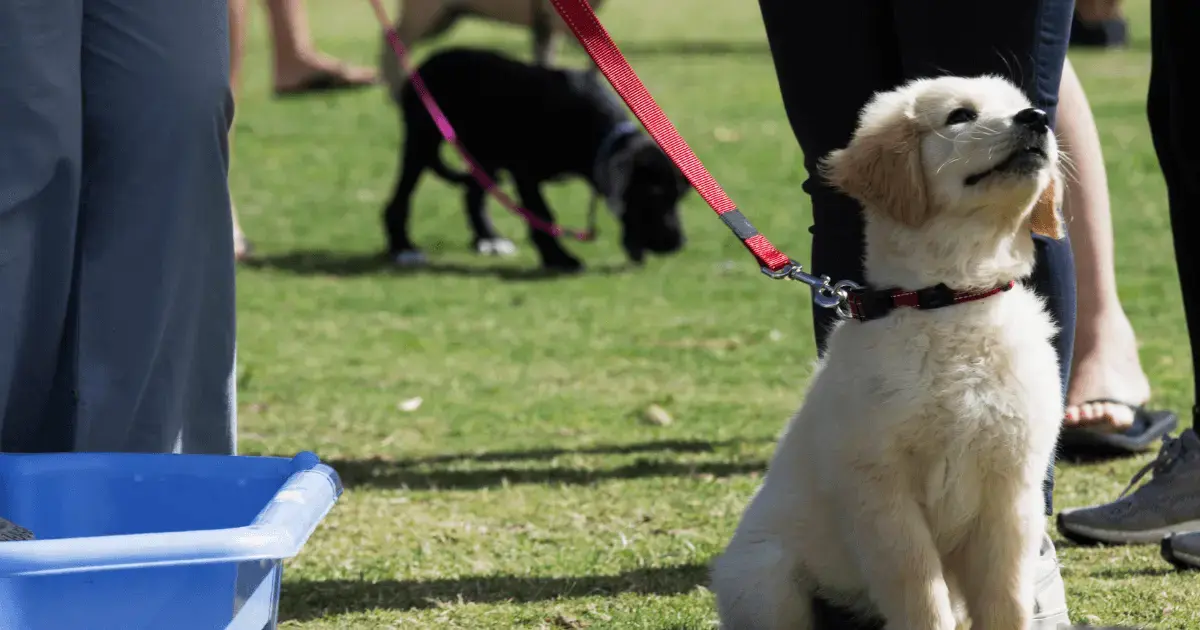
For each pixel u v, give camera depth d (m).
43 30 3.88
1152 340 8.70
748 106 19.67
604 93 12.27
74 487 3.65
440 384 8.24
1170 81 4.65
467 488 6.05
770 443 6.75
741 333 9.59
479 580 4.79
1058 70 4.16
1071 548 5.06
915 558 3.63
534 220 12.17
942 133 3.75
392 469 6.39
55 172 3.97
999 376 3.59
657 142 4.29
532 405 7.70
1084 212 6.15
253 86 22.77
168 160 4.09
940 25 4.10
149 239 4.12
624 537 5.29
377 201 15.17
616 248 13.33
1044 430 3.62
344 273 11.91
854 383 3.67
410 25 18.25
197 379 4.34
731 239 13.25
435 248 13.17
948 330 3.61
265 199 15.21
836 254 4.37
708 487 5.98
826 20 4.26
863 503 3.66
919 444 3.62
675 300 10.82
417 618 4.42
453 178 12.81
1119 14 25.33
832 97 4.33
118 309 4.12
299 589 4.71
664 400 7.71
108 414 4.15
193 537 2.82
